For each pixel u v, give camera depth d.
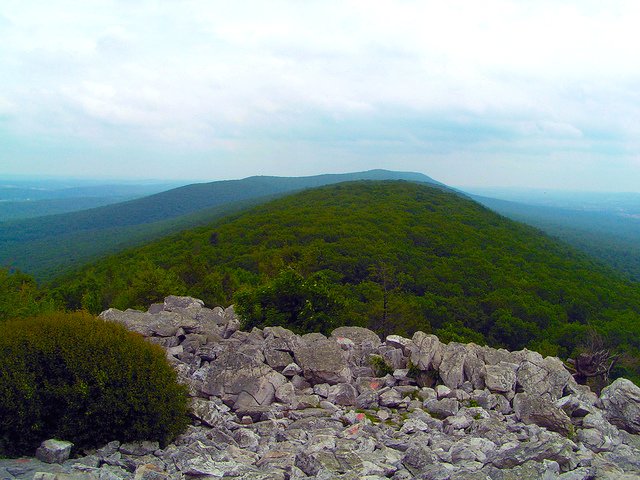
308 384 10.95
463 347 12.40
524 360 11.93
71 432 7.29
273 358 11.27
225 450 7.48
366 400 10.22
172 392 8.02
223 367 10.23
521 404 10.09
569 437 9.16
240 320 15.60
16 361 7.36
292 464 7.05
